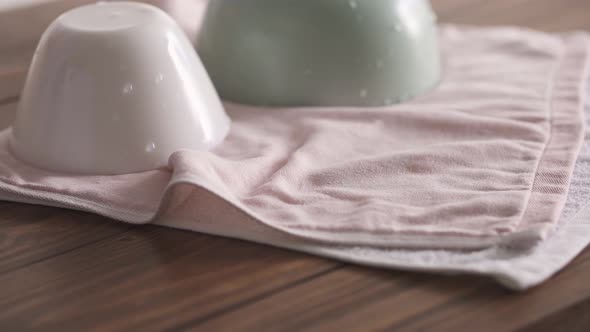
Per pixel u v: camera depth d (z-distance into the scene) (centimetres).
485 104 72
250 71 72
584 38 83
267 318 52
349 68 71
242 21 71
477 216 58
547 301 53
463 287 54
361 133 68
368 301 53
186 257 57
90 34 63
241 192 62
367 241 57
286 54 70
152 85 64
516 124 68
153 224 60
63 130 63
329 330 52
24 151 65
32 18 88
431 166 64
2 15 88
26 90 65
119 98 63
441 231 57
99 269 56
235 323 52
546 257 55
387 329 52
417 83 74
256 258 57
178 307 53
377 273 55
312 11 70
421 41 74
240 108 72
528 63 79
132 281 55
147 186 62
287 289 54
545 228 56
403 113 70
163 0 76
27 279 56
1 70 79
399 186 62
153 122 64
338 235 57
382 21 71
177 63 65
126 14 66
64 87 63
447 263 55
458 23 90
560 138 67
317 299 54
